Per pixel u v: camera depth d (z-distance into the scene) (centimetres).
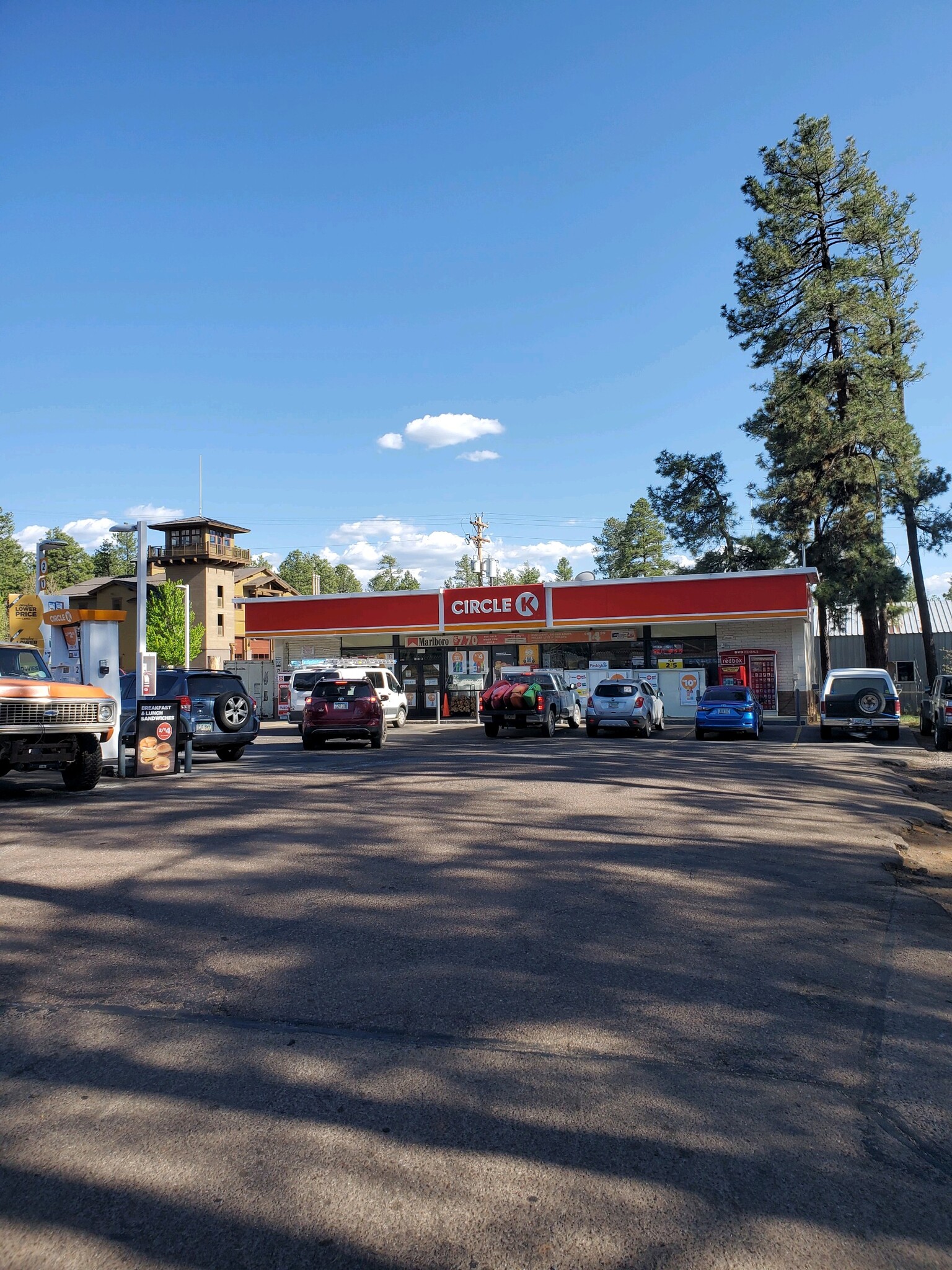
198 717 1673
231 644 7488
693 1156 323
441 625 3603
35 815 1027
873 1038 429
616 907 647
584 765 1569
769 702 3338
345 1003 466
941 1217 291
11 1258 270
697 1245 274
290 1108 357
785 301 3625
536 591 3512
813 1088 377
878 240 3478
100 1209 293
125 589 7106
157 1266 266
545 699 2359
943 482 3631
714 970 519
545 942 566
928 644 3841
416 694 3750
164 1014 453
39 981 500
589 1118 350
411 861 788
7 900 662
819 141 3522
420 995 477
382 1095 367
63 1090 373
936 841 948
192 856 807
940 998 483
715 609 3306
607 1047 415
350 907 645
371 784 1297
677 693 3291
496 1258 268
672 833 929
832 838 922
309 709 1961
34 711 1141
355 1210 291
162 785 1305
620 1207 293
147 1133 338
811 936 588
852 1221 288
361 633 3709
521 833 917
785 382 3575
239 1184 305
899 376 3547
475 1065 395
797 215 3550
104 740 1234
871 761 1719
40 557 2553
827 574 3559
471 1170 313
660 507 4556
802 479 3531
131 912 632
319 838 885
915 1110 361
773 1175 312
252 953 545
